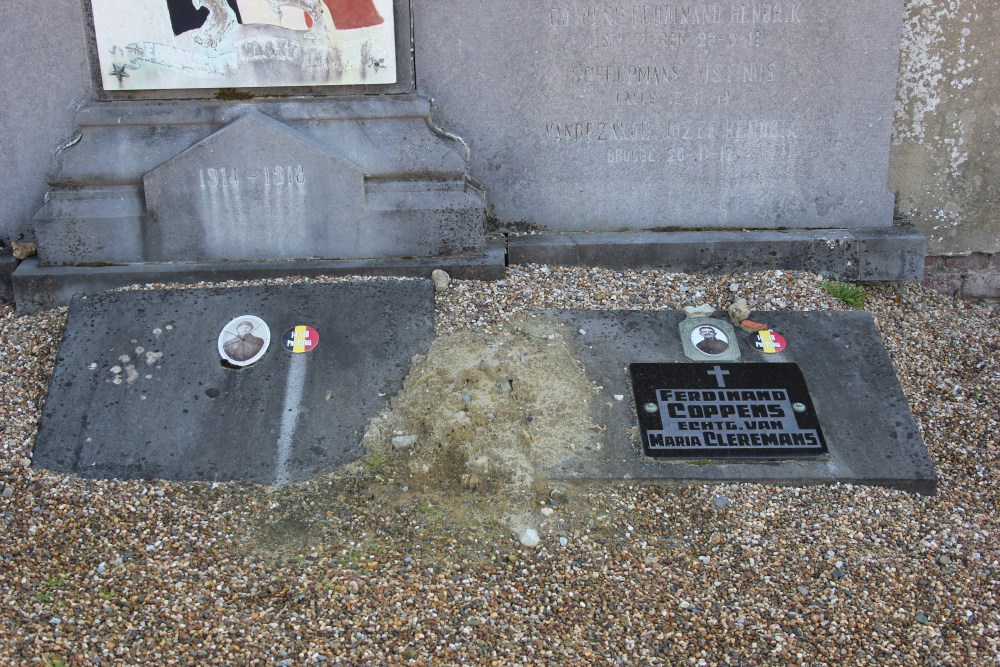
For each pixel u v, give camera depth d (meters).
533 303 4.99
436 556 3.69
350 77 4.98
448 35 5.04
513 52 5.09
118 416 4.33
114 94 4.93
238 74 4.93
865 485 4.20
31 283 4.95
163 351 4.56
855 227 5.54
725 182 5.42
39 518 3.86
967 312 5.56
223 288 4.84
